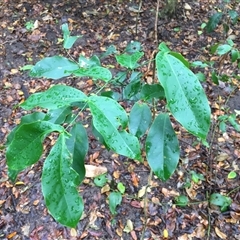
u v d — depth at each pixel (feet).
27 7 13.70
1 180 8.14
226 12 12.27
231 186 7.84
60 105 2.60
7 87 10.59
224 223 7.23
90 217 7.38
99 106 2.59
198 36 12.16
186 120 2.56
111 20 13.00
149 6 13.50
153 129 3.30
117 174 8.11
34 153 2.39
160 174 3.25
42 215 7.52
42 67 3.74
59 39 12.32
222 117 7.40
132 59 3.30
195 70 10.68
